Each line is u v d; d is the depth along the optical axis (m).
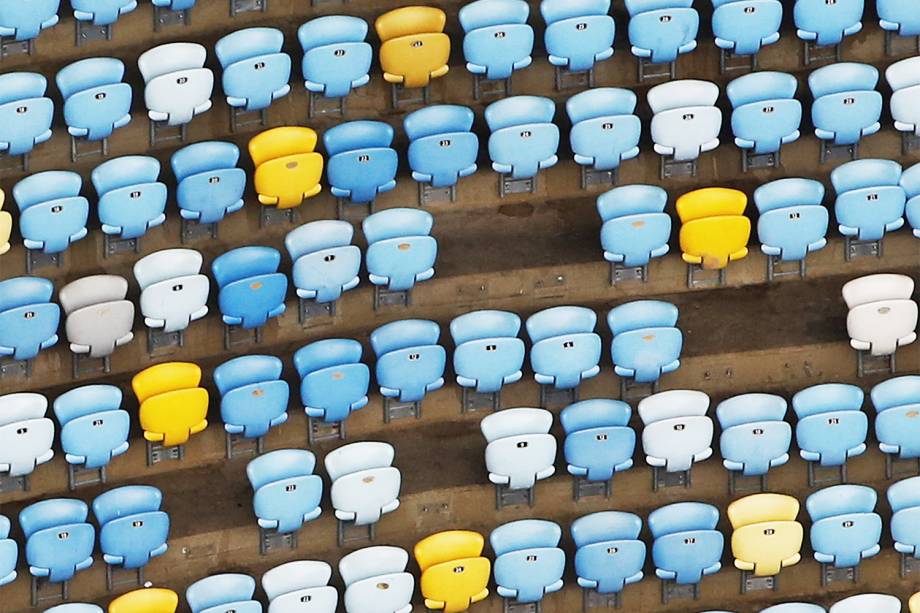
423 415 86.19
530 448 82.69
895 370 87.75
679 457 83.81
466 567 81.00
